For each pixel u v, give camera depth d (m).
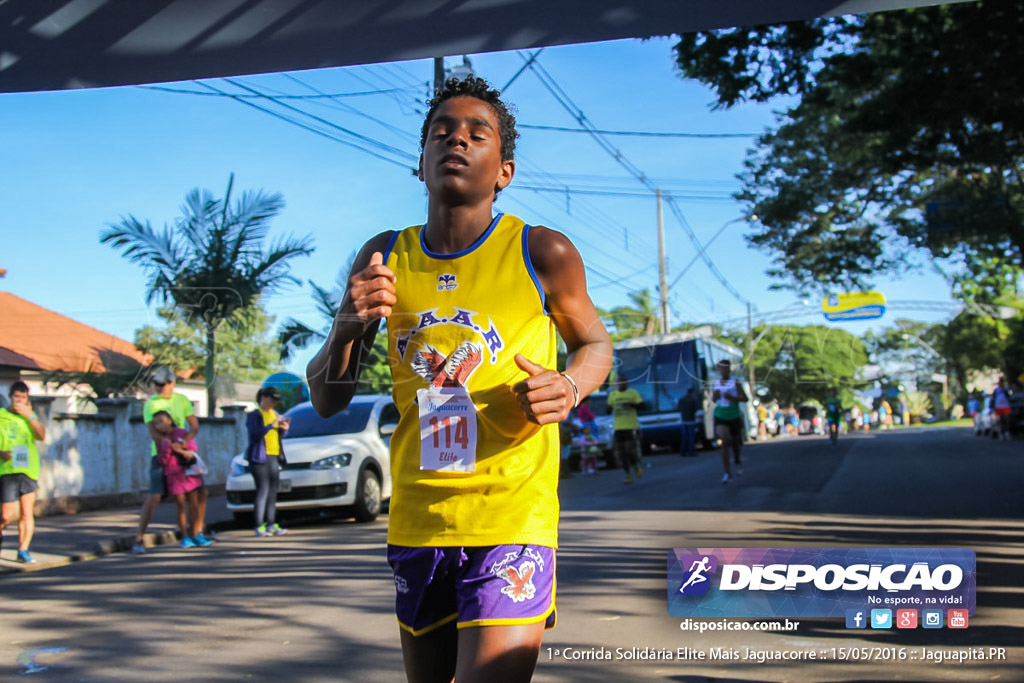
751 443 26.86
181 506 9.65
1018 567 6.27
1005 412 24.34
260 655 4.84
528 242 2.31
